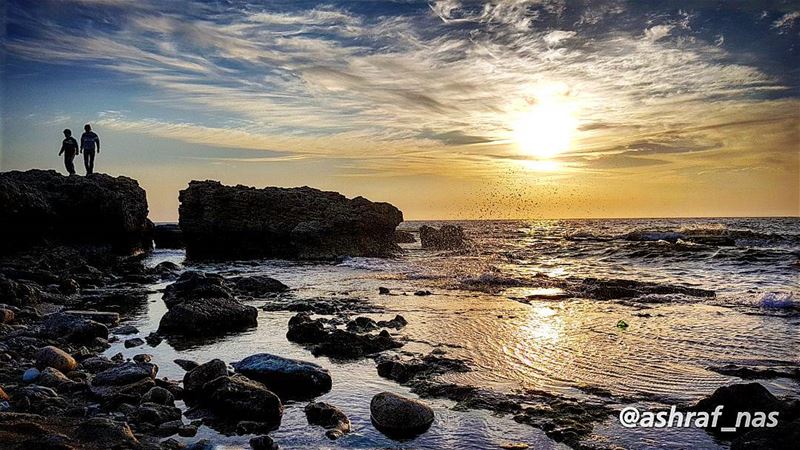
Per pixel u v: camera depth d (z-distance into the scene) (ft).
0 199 71.15
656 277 70.59
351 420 22.34
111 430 19.35
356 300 52.16
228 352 33.22
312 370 26.20
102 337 36.04
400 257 105.40
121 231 98.37
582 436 20.58
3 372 26.86
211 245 114.21
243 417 22.18
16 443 18.01
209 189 115.65
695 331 37.73
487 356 31.71
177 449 19.03
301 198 116.47
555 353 32.24
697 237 128.67
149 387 24.82
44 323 36.19
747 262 83.56
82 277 65.82
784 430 18.26
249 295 55.88
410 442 20.27
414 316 43.80
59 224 86.84
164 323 38.47
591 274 74.59
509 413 23.02
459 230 133.59
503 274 72.33
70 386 24.89
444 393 25.40
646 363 30.09
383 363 28.73
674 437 20.47
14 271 60.08
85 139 100.27
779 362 29.99
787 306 47.14
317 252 106.93
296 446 19.88
